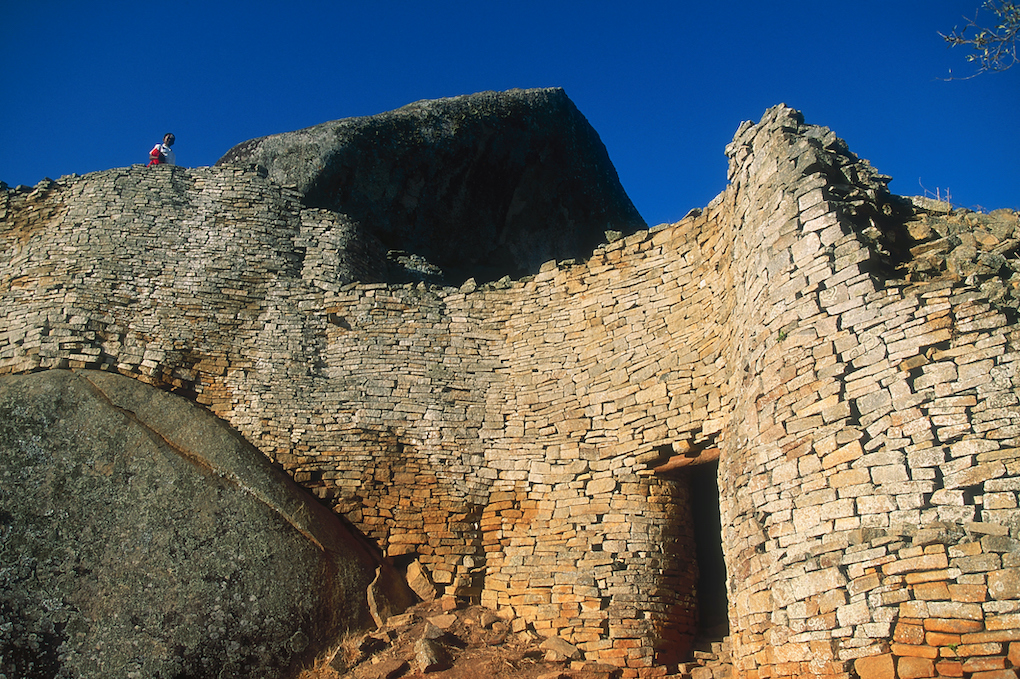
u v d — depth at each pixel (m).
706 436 11.42
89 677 9.06
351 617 10.45
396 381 13.38
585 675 10.39
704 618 11.96
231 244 14.48
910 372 8.39
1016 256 9.74
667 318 12.65
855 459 8.42
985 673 7.05
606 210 21.17
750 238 10.87
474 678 9.83
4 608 9.34
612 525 11.72
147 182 14.80
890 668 7.53
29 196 14.86
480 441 12.93
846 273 9.24
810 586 8.38
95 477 10.62
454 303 14.27
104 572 9.78
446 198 18.94
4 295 13.74
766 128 11.35
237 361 13.45
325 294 14.36
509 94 20.34
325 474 12.51
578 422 12.70
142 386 12.40
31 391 11.51
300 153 17.27
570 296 13.76
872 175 11.01
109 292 13.66
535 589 11.56
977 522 7.50
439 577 11.91
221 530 10.42
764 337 9.89
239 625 9.70
